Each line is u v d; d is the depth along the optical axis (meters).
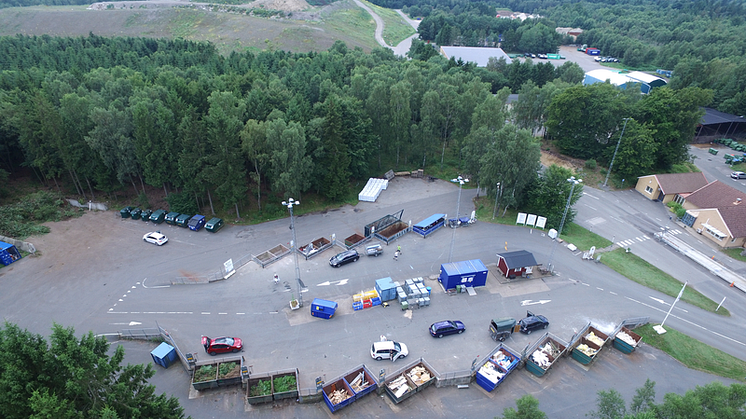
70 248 61.09
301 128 68.75
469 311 49.41
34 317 47.69
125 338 45.12
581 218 74.81
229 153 65.00
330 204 77.31
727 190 73.62
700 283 56.91
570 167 95.25
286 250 61.06
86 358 24.92
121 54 123.25
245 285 53.28
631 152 85.62
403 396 37.94
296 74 105.81
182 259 59.22
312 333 45.53
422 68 129.50
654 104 90.38
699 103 88.00
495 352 42.50
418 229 65.62
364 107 91.12
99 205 72.12
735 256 63.62
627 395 39.38
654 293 53.81
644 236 69.19
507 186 70.12
